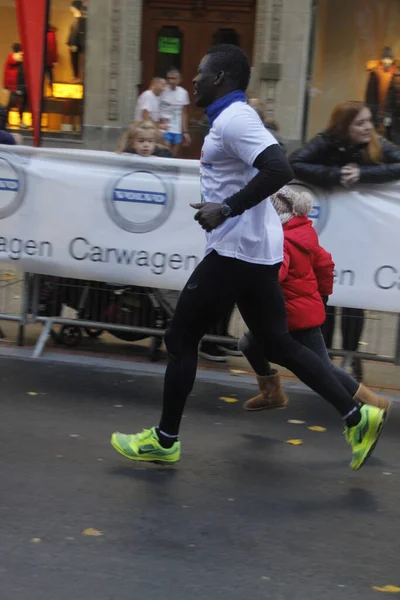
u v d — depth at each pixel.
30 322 9.48
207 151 5.87
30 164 9.03
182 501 5.76
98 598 4.48
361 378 9.18
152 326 9.27
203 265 6.02
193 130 19.73
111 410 7.61
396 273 8.55
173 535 5.25
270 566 4.93
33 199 9.07
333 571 4.91
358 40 20.03
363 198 8.51
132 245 8.94
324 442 7.09
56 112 21.02
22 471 6.12
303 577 4.83
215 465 6.45
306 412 7.86
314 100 20.23
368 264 8.59
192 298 6.04
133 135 9.31
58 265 9.11
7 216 9.14
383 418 6.21
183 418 7.49
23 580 4.62
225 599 4.54
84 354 9.43
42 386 8.18
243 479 6.21
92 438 6.89
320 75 20.19
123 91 20.75
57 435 6.90
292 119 20.20
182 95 18.41
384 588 4.75
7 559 4.84
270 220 6.06
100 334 10.09
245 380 8.80
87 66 20.72
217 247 5.90
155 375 8.81
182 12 20.72
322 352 6.94
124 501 5.71
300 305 6.82
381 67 20.11
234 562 4.95
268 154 5.55
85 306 9.39
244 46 20.69
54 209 9.04
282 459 6.66
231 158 5.80
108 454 6.56
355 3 19.92
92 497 5.74
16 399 7.74
